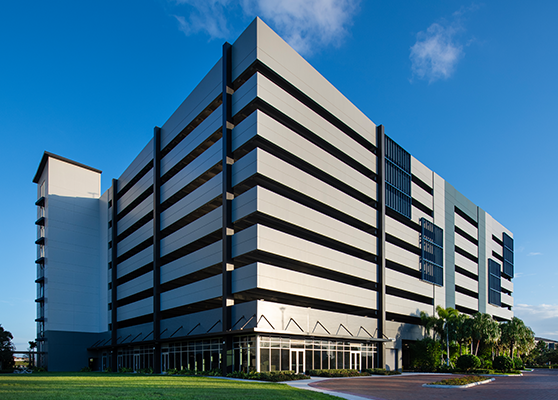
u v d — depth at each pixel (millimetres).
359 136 54531
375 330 50500
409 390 26922
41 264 69812
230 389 23156
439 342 56344
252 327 36406
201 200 45812
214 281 41969
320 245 44625
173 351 47062
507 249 102125
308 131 46094
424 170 67812
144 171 62156
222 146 43281
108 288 67500
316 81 48000
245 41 42812
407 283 57938
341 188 51344
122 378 33125
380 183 55938
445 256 69750
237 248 39906
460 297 73062
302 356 39562
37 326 69250
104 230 71750
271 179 40219
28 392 19281
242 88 42469
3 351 67938
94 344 66062
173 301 48094
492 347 65875
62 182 69312
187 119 51344
